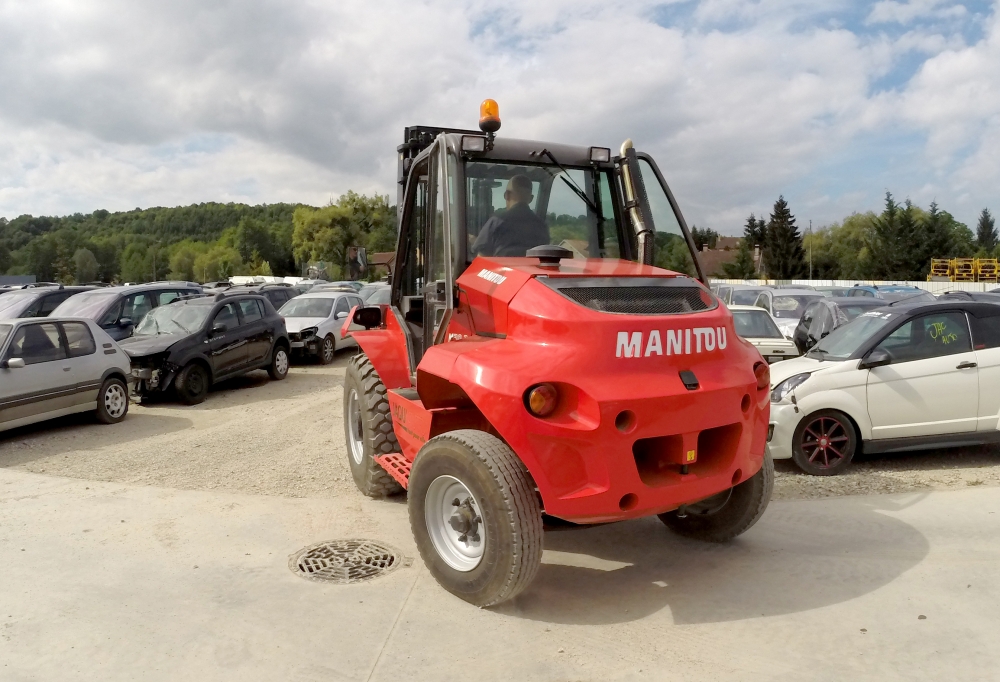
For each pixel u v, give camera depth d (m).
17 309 15.12
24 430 9.69
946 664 3.39
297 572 4.58
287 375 15.30
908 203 68.44
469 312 4.53
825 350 7.64
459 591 4.08
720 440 4.14
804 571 4.52
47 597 4.24
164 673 3.40
